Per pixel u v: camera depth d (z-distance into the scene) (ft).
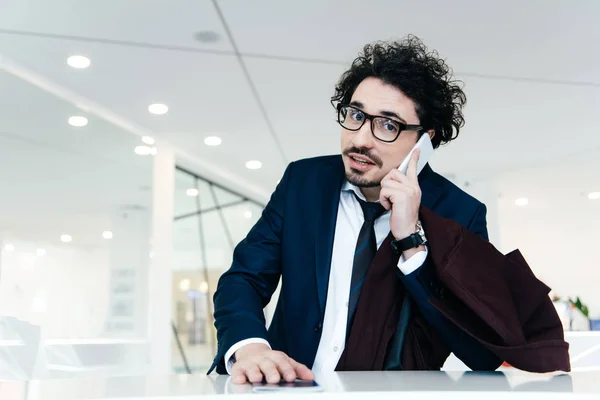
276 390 2.01
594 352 16.30
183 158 19.44
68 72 13.42
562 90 14.42
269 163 21.11
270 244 4.09
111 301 15.65
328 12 10.84
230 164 21.18
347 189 4.01
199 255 21.17
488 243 3.08
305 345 3.68
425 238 3.35
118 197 16.22
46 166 14.05
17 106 13.30
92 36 11.82
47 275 13.74
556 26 11.34
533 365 2.71
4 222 12.81
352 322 3.59
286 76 13.70
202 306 20.92
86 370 14.47
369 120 3.81
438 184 3.99
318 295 3.71
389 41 11.91
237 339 3.26
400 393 1.88
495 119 16.43
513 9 10.71
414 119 3.88
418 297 3.28
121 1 10.49
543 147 18.94
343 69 13.20
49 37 11.87
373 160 3.78
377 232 3.93
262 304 3.98
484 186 22.59
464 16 10.95
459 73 13.53
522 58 12.74
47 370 13.38
